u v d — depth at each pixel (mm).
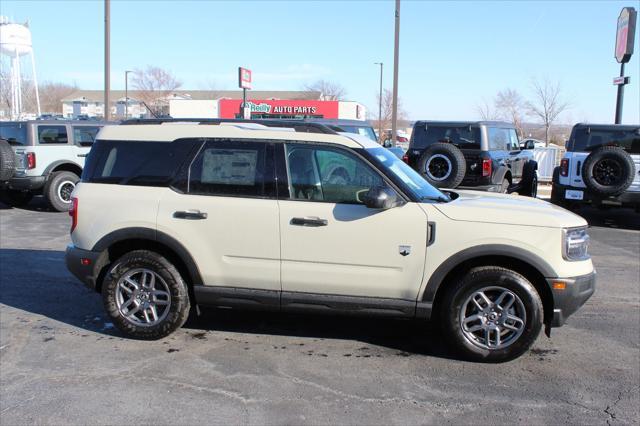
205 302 4957
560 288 4477
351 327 5484
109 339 5098
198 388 4152
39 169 12398
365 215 4617
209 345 4977
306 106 48281
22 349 4855
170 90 72188
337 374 4426
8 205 13812
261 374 4402
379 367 4570
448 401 4008
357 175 4719
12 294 6449
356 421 3715
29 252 8570
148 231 4906
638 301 6492
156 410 3824
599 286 7113
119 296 5051
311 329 5414
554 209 4844
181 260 5023
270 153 4824
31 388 4129
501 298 4574
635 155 11094
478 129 11891
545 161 20156
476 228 4527
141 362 4598
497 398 4062
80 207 5074
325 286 4734
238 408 3863
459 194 5535
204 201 4848
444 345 5059
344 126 13148
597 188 10953
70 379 4281
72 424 3639
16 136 12461
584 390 4207
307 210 4703
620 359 4805
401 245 4598
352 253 4652
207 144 4938
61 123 12766
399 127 66250
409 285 4633
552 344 5121
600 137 11609
